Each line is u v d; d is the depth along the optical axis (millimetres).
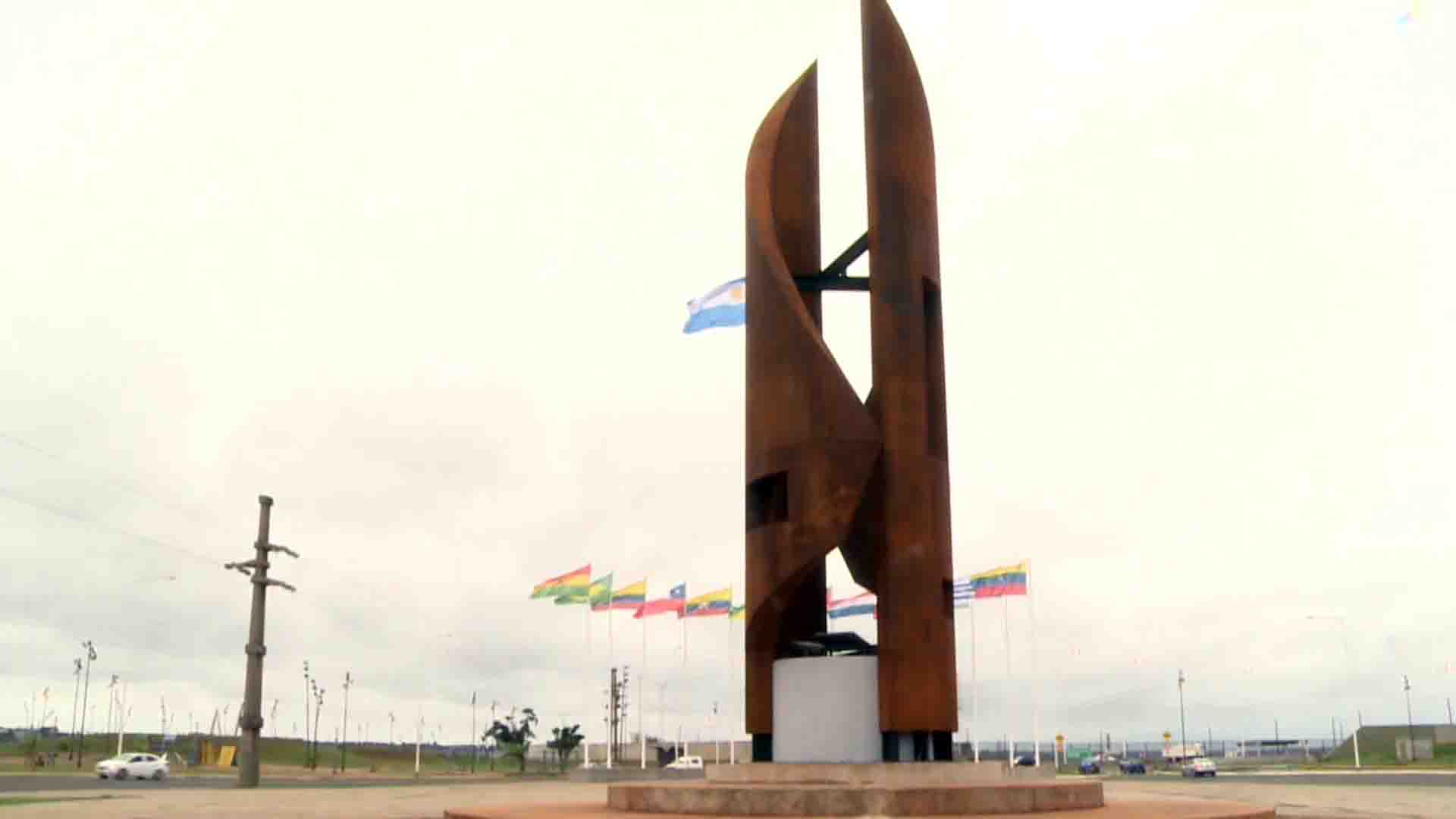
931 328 28844
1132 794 45062
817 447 26656
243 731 55031
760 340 28250
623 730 114938
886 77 29016
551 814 23922
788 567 26734
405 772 110562
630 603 76812
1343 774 77438
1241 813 22969
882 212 28250
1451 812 33375
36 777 63406
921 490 26891
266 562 56562
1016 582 64562
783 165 31125
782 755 27172
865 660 26828
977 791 23094
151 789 50188
